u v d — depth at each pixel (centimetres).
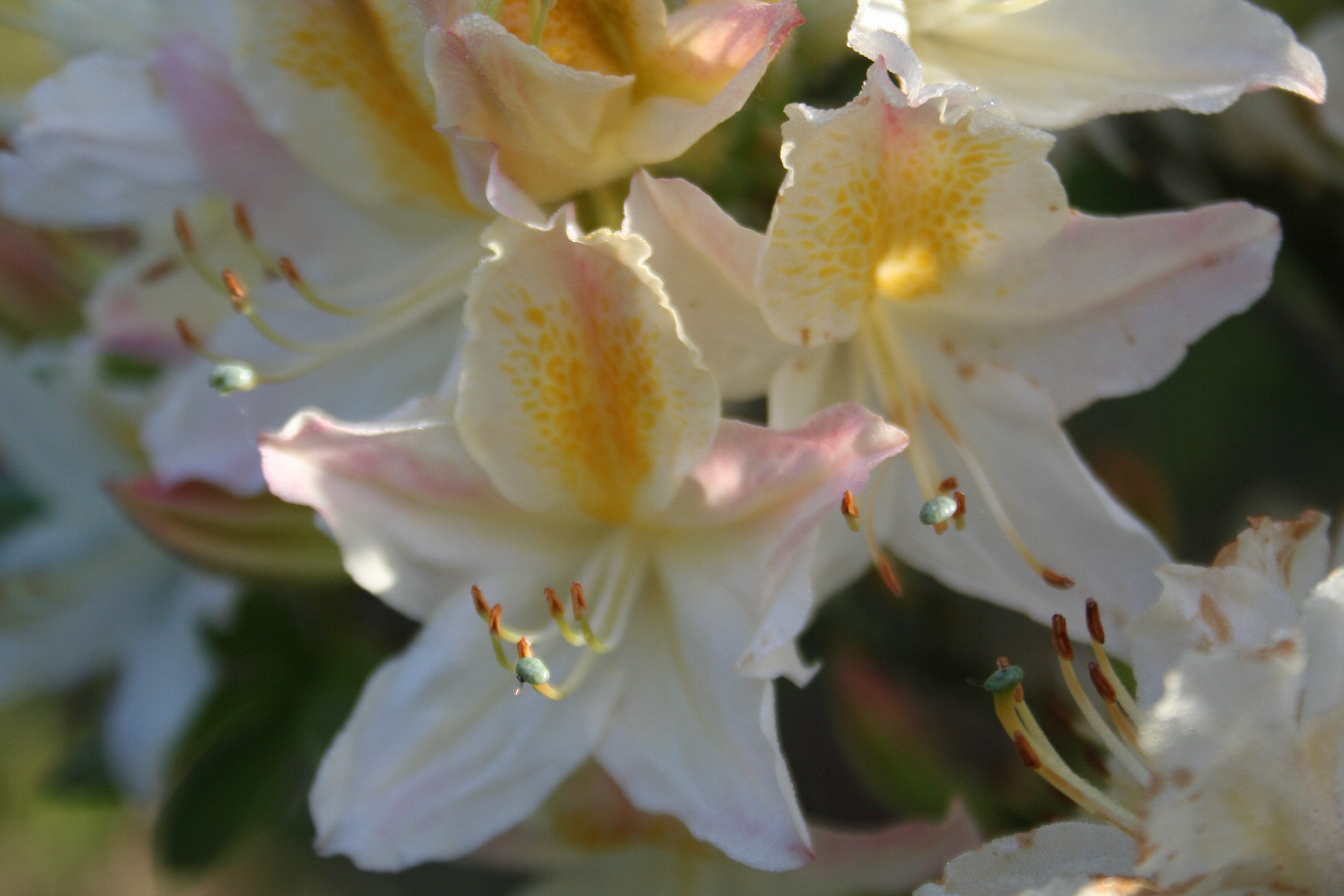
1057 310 32
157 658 41
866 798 39
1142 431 43
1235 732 30
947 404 33
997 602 33
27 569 41
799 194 31
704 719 32
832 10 33
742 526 32
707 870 35
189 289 37
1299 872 30
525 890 35
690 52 31
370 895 48
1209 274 32
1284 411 43
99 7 37
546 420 32
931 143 31
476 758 32
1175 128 37
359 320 35
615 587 32
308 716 38
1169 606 30
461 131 31
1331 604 30
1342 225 38
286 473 32
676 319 31
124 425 40
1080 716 34
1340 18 38
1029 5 32
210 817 37
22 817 53
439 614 33
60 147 36
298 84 34
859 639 38
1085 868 31
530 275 31
